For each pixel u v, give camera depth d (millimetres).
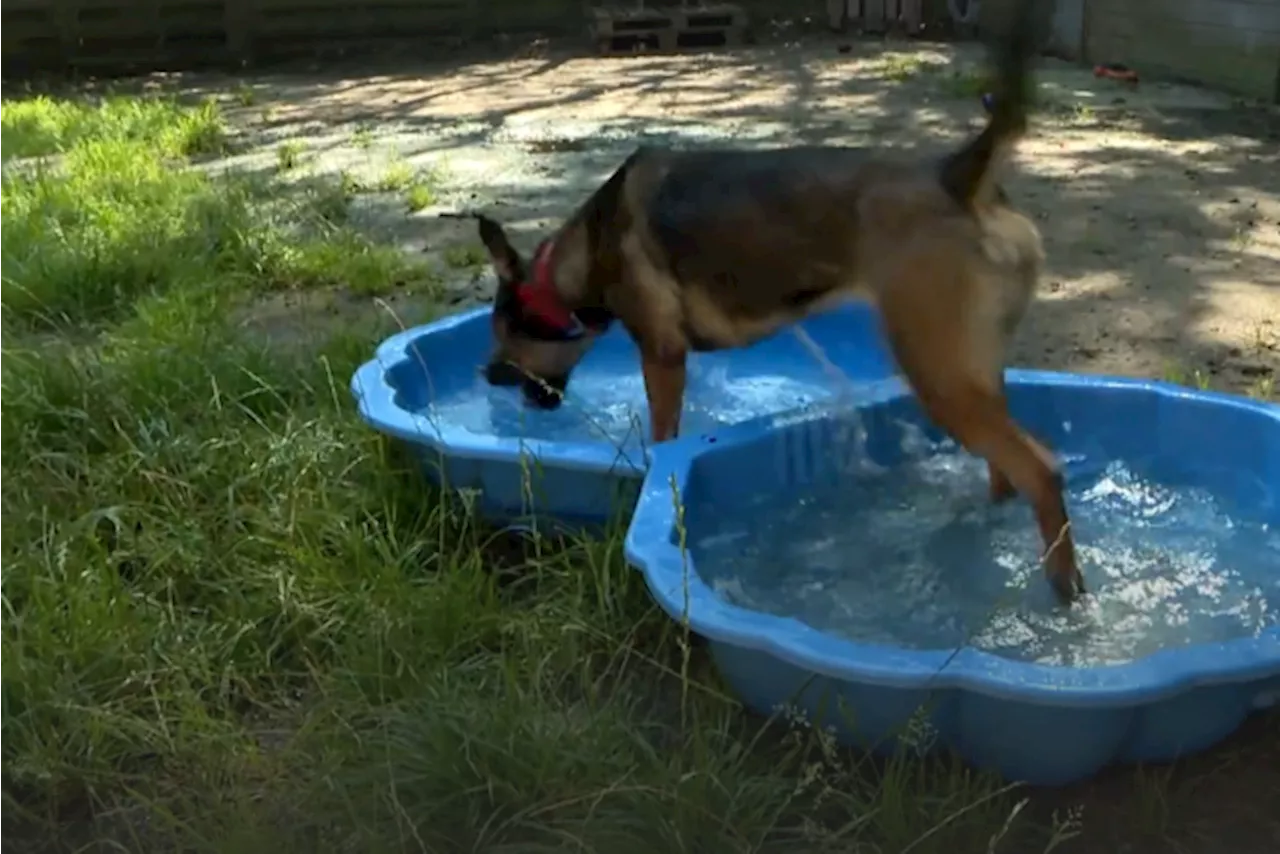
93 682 3074
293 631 3326
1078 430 4086
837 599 3383
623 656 3195
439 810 2650
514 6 14672
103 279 5859
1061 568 3355
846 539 3699
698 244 3777
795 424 3910
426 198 7527
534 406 4527
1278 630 2678
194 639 3246
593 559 3408
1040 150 8477
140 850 2672
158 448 4043
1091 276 5906
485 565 3719
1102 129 9062
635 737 2789
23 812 2770
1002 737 2666
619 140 9250
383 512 3797
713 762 2664
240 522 3717
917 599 3379
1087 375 4238
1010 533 3721
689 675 3146
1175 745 2752
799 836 2594
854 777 2750
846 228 3506
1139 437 4039
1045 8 3576
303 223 7047
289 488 3852
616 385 4961
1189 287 5719
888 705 2709
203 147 9312
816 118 9711
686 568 2973
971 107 9867
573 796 2662
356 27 14289
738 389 4883
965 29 13859
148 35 13617
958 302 3361
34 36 13352
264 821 2662
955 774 2650
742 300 3777
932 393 3453
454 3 14492
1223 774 2770
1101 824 2625
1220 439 3893
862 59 12547
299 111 10984
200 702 3018
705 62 12828
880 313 3494
